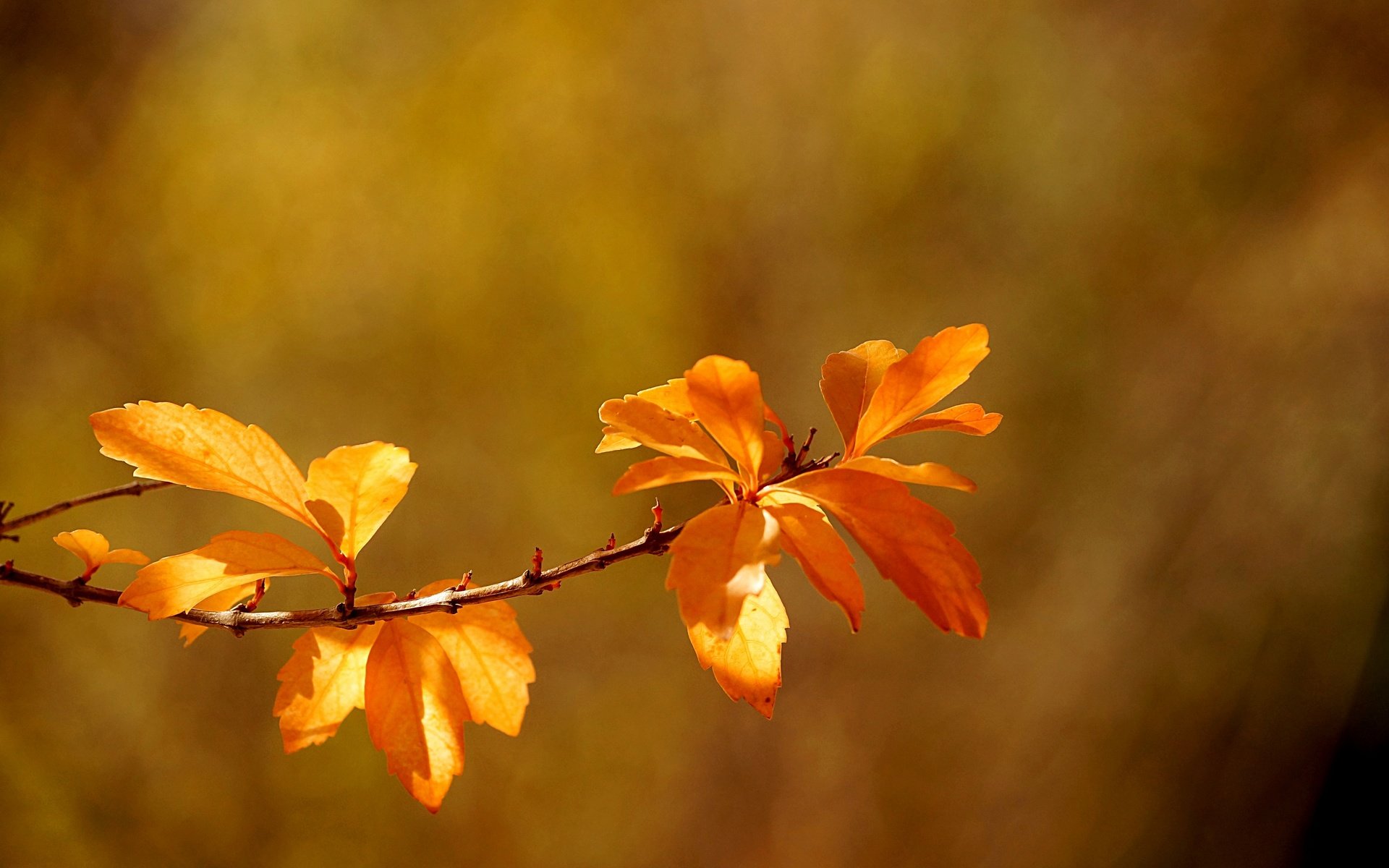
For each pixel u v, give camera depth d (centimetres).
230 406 210
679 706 219
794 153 229
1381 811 200
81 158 211
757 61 230
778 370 225
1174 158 219
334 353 215
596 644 218
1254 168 215
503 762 210
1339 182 212
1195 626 217
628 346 221
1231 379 219
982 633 70
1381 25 202
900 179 226
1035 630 220
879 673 221
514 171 222
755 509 70
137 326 209
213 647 202
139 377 207
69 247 207
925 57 225
